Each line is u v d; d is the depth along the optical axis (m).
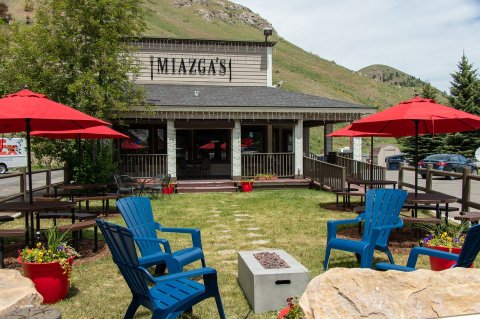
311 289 3.17
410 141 36.06
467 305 3.08
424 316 3.02
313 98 18.78
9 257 6.90
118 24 15.33
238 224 9.77
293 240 8.06
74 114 6.30
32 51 14.27
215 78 20.77
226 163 19.72
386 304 3.06
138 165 16.73
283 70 95.38
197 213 11.38
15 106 5.95
